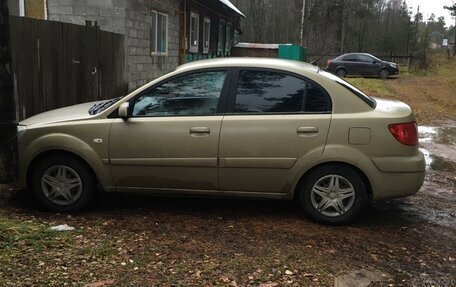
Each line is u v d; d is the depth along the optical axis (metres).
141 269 3.69
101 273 3.58
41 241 4.11
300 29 51.03
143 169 4.93
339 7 56.47
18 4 11.78
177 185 4.96
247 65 4.88
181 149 4.83
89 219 4.91
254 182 4.85
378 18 65.88
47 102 8.21
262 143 4.73
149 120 4.88
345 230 4.76
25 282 3.35
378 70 30.12
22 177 5.07
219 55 26.70
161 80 4.92
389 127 4.65
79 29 9.35
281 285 3.52
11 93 3.92
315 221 4.91
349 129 4.66
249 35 54.91
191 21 20.20
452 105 18.55
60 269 3.60
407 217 5.30
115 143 4.91
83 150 4.92
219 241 4.35
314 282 3.61
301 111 4.76
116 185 5.04
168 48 17.30
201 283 3.50
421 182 4.79
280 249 4.20
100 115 4.96
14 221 4.62
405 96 20.75
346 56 30.52
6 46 3.79
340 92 4.75
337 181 4.77
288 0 56.44
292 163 4.73
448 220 5.25
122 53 12.06
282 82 4.82
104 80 10.86
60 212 5.10
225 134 4.77
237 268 3.77
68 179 5.07
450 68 44.69
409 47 61.75
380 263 4.04
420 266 4.02
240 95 4.84
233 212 5.23
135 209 5.29
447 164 8.20
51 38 8.26
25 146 5.00
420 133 11.62
